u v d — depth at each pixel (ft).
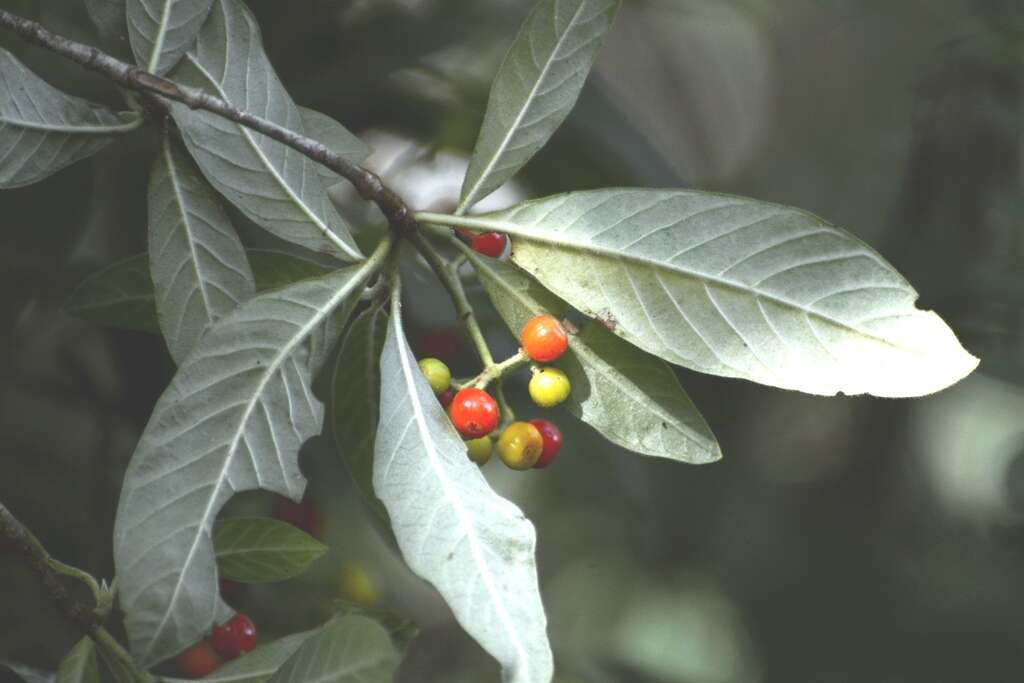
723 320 2.04
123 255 2.56
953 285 2.87
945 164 3.04
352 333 2.10
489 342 2.57
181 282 2.09
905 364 2.02
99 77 2.45
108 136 2.09
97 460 2.58
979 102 3.02
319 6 2.57
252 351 2.01
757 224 2.04
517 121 2.09
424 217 2.06
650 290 2.05
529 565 1.99
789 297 2.03
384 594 2.89
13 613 2.48
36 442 2.73
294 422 2.01
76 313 2.18
